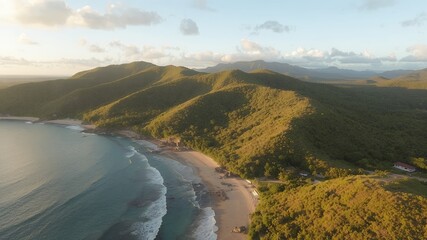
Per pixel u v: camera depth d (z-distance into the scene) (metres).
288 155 118.38
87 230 83.44
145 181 117.94
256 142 133.25
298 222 75.19
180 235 81.62
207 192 106.69
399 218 62.81
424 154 135.12
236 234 81.25
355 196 73.19
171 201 100.75
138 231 83.44
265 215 82.06
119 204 98.44
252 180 111.94
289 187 96.50
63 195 104.25
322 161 112.56
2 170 128.62
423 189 77.56
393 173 114.38
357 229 64.56
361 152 130.50
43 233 81.56
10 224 85.25
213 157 139.00
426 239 57.62
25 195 103.31
